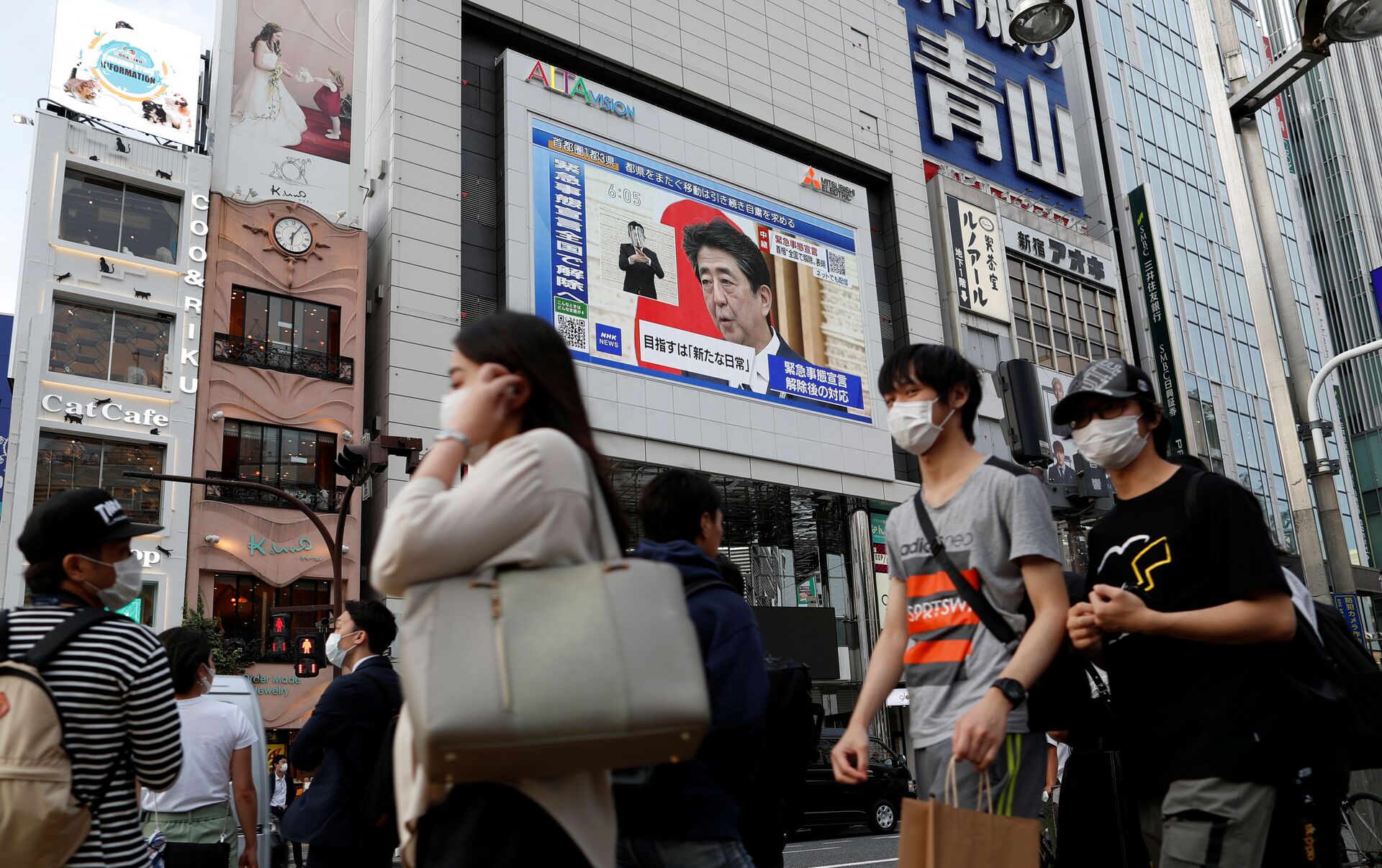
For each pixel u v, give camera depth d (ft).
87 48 80.94
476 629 5.23
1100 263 143.54
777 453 102.53
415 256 87.04
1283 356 23.72
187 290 79.05
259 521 77.05
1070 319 136.56
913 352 9.46
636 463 93.20
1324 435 22.86
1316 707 8.81
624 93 105.60
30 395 71.46
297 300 83.56
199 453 76.59
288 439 80.53
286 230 83.97
